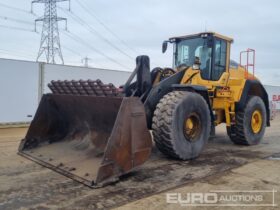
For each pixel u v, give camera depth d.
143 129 4.42
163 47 7.20
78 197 3.64
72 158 4.98
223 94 6.86
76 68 11.62
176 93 5.38
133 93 5.29
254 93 8.02
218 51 6.73
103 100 4.70
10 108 10.20
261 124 7.80
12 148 6.45
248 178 4.52
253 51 8.06
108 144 4.05
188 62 6.78
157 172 4.73
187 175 4.61
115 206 3.41
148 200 3.60
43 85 10.89
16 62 10.27
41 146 5.82
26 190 3.87
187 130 5.46
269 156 6.09
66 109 5.69
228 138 8.59
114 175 4.11
